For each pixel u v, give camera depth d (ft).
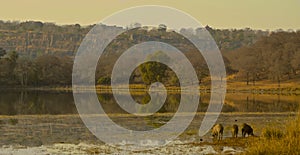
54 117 113.39
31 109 138.21
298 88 288.10
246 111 135.33
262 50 329.93
